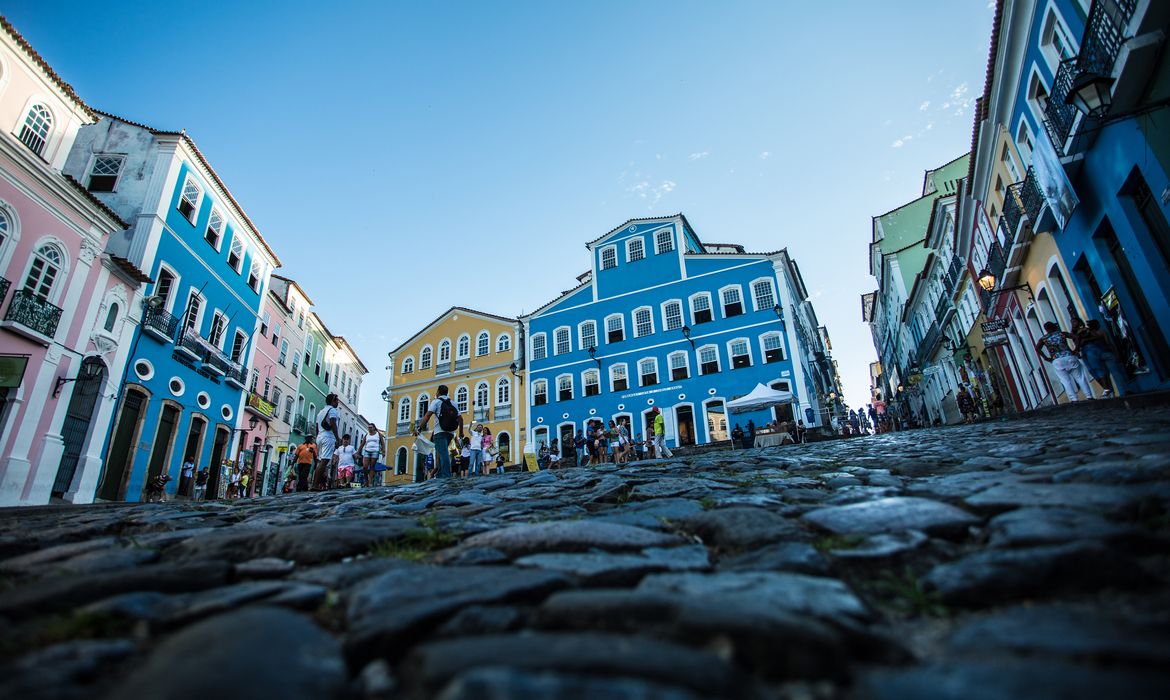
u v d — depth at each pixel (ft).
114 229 50.90
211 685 3.27
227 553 8.50
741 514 8.68
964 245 66.49
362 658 4.13
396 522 10.44
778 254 96.94
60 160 47.21
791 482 13.83
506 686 3.16
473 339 123.34
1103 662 3.39
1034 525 6.17
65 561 8.64
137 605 5.25
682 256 105.09
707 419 94.22
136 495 55.72
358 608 5.05
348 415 142.10
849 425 95.66
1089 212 35.83
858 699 3.30
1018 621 4.13
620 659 3.50
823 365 125.90
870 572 5.84
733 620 3.99
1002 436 22.80
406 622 4.46
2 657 4.18
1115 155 30.73
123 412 54.49
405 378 128.77
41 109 45.83
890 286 116.37
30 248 42.98
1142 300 33.37
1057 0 32.07
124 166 61.41
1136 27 24.39
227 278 73.92
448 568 6.42
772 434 71.41
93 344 49.55
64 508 29.07
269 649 3.85
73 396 47.67
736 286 98.73
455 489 23.45
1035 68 37.09
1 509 28.35
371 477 51.39
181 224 63.67
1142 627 3.75
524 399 112.16
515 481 25.59
